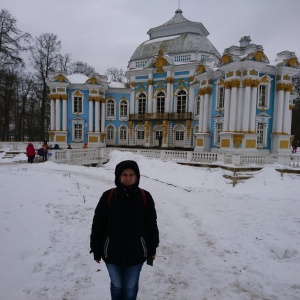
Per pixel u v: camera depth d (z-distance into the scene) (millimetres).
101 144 35750
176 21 39125
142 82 37250
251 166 18750
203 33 40500
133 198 3180
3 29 29031
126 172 3180
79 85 34469
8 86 38219
